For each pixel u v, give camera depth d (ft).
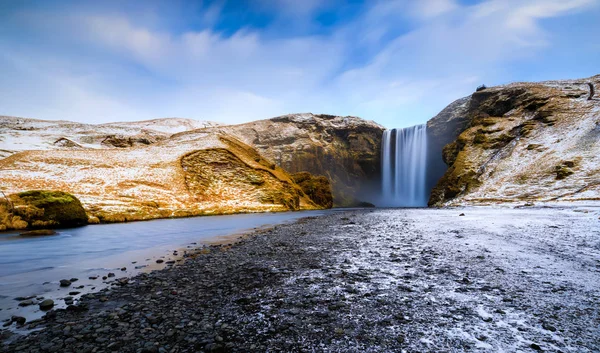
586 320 15.48
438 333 14.49
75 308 19.01
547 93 250.37
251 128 519.60
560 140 189.37
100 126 574.15
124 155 166.91
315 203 268.62
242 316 17.28
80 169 133.90
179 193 140.15
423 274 25.44
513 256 31.30
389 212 125.39
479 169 212.23
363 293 20.86
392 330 14.98
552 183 150.82
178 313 17.90
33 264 32.99
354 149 461.78
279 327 15.69
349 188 436.76
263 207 155.02
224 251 39.47
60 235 59.47
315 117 531.09
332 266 29.22
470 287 21.57
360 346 13.42
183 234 60.34
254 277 25.93
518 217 72.54
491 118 260.83
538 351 12.45
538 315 16.33
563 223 55.88
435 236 47.96
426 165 376.07
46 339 14.58
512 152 207.72
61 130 493.77
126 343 14.12
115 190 121.08
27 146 306.55
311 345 13.62
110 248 43.75
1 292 22.74
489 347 12.96
